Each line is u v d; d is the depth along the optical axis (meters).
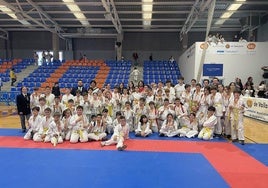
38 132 6.95
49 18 16.56
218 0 13.11
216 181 4.30
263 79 12.41
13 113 12.16
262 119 10.15
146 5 13.97
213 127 7.37
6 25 19.81
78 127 6.88
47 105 7.92
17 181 4.23
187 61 15.53
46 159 5.34
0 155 5.60
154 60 21.88
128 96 8.73
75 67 18.84
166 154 5.77
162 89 8.80
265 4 13.86
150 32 21.83
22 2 13.74
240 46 12.49
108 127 7.61
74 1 13.45
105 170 4.74
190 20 16.39
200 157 5.59
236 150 6.19
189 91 8.34
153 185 4.11
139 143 6.73
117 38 20.23
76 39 22.36
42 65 19.27
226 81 12.62
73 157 5.48
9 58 22.14
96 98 8.33
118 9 14.80
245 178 4.45
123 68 18.84
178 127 7.87
